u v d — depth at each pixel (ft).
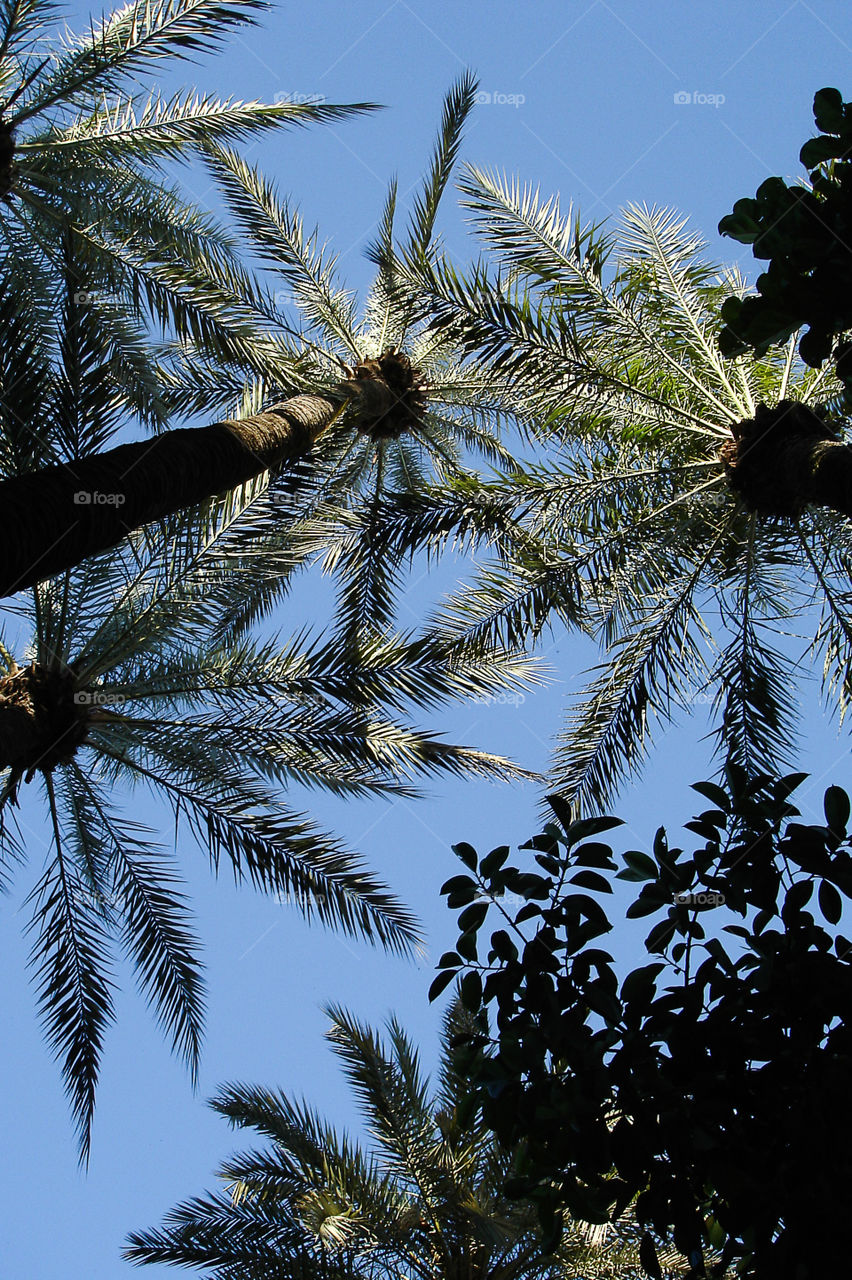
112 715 32.24
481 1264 34.65
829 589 35.50
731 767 14.30
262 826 31.68
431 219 42.39
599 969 13.51
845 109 11.49
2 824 30.53
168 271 36.99
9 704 29.89
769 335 11.92
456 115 42.29
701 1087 12.00
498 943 13.96
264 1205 35.45
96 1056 30.12
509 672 34.96
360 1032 38.65
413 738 32.04
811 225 11.48
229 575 32.83
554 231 36.60
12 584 19.83
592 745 34.78
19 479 20.85
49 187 33.40
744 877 13.25
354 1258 34.73
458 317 34.94
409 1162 36.37
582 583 35.73
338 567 38.50
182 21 32.12
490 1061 13.08
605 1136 12.25
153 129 34.50
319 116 36.09
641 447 37.50
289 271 44.96
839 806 13.07
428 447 48.98
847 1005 11.96
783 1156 11.59
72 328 29.58
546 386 36.47
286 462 32.76
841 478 27.50
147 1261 33.83
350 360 46.85
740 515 36.27
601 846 14.24
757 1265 11.28
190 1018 30.81
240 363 39.50
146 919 31.45
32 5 30.83
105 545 22.34
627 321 36.73
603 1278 32.60
